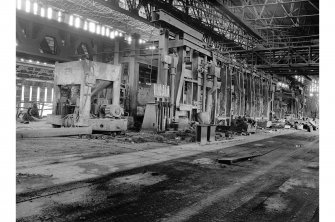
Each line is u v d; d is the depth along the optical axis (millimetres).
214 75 18812
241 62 24078
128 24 19609
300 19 24953
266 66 25797
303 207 4379
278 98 34344
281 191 5242
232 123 20422
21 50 15445
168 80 16516
